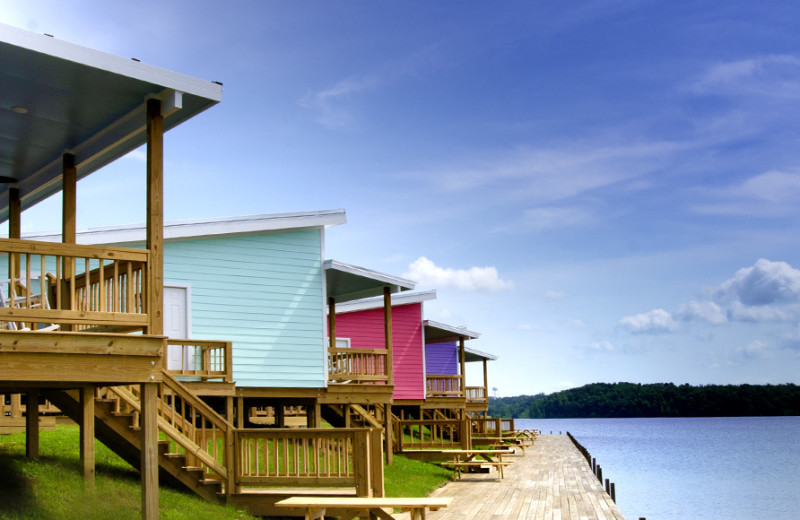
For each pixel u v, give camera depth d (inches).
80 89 351.3
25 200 516.1
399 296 1141.7
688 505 959.6
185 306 639.1
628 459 1815.9
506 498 624.1
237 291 666.8
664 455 1952.5
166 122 387.5
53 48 317.7
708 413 6161.4
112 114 381.4
